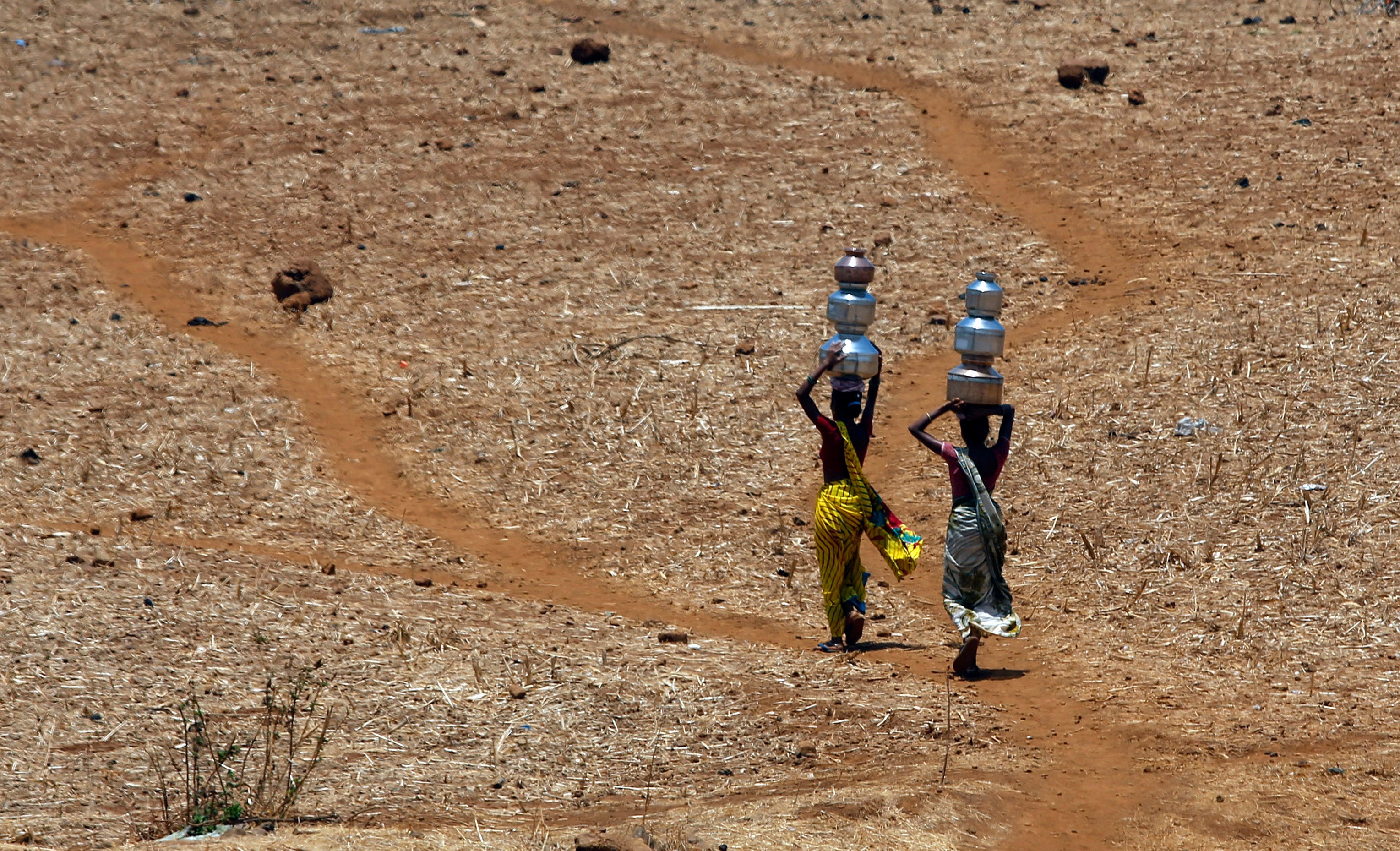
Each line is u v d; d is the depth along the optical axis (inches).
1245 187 2242.9
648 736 949.2
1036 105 2682.1
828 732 957.8
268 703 928.3
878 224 2240.4
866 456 1594.5
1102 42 2987.2
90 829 777.6
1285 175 2265.0
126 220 2260.1
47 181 2380.7
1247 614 1159.6
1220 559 1263.5
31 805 805.9
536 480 1567.4
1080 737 952.9
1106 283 1994.3
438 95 2765.7
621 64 2940.5
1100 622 1186.0
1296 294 1827.0
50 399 1680.6
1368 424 1454.2
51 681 982.4
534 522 1482.5
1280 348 1667.1
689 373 1796.3
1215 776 876.0
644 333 1909.4
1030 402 1649.9
